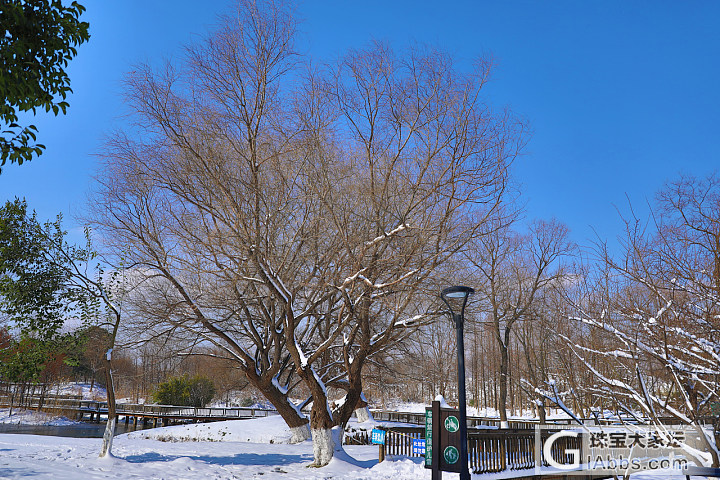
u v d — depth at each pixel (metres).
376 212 15.39
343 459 17.53
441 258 16.52
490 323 27.45
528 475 14.68
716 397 5.93
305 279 17.31
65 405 50.88
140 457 18.42
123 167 16.14
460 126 15.21
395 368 27.30
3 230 15.48
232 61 14.87
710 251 5.90
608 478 12.99
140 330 19.06
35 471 13.40
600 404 7.04
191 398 51.53
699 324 5.79
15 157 6.43
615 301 6.52
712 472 5.43
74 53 6.70
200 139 15.34
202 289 18.25
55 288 16.17
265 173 15.87
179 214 16.52
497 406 45.38
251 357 21.67
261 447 23.06
